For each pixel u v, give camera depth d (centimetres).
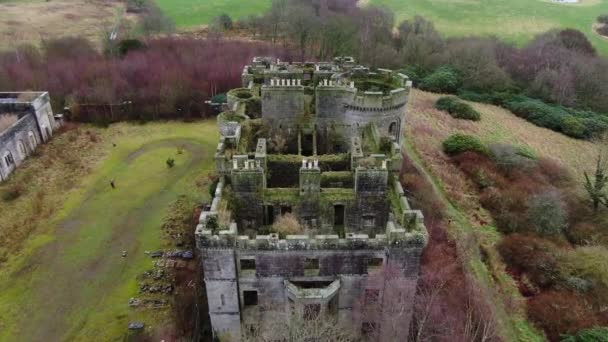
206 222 4347
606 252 6612
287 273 4500
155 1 17825
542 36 14188
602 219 7694
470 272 6550
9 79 11600
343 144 6344
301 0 16038
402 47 14712
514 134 10750
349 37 14225
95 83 11706
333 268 4472
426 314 5028
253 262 4600
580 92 12719
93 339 5450
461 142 9619
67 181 8750
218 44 14150
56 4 17362
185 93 11656
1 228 7288
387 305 4703
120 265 6612
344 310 4791
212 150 10012
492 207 8081
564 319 5706
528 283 6494
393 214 4691
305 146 6412
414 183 8081
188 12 17112
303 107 6144
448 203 8150
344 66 7412
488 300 6112
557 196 7838
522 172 8938
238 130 5794
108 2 18200
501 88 13038
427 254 6462
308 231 4803
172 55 13412
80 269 6550
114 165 9375
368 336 4997
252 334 4925
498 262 6912
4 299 6019
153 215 7750
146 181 8781
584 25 15600
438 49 14288
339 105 6062
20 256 6781
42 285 6262
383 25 15062
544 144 10344
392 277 4488
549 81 12619
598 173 7994
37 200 8050
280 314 4816
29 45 13138
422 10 16688
